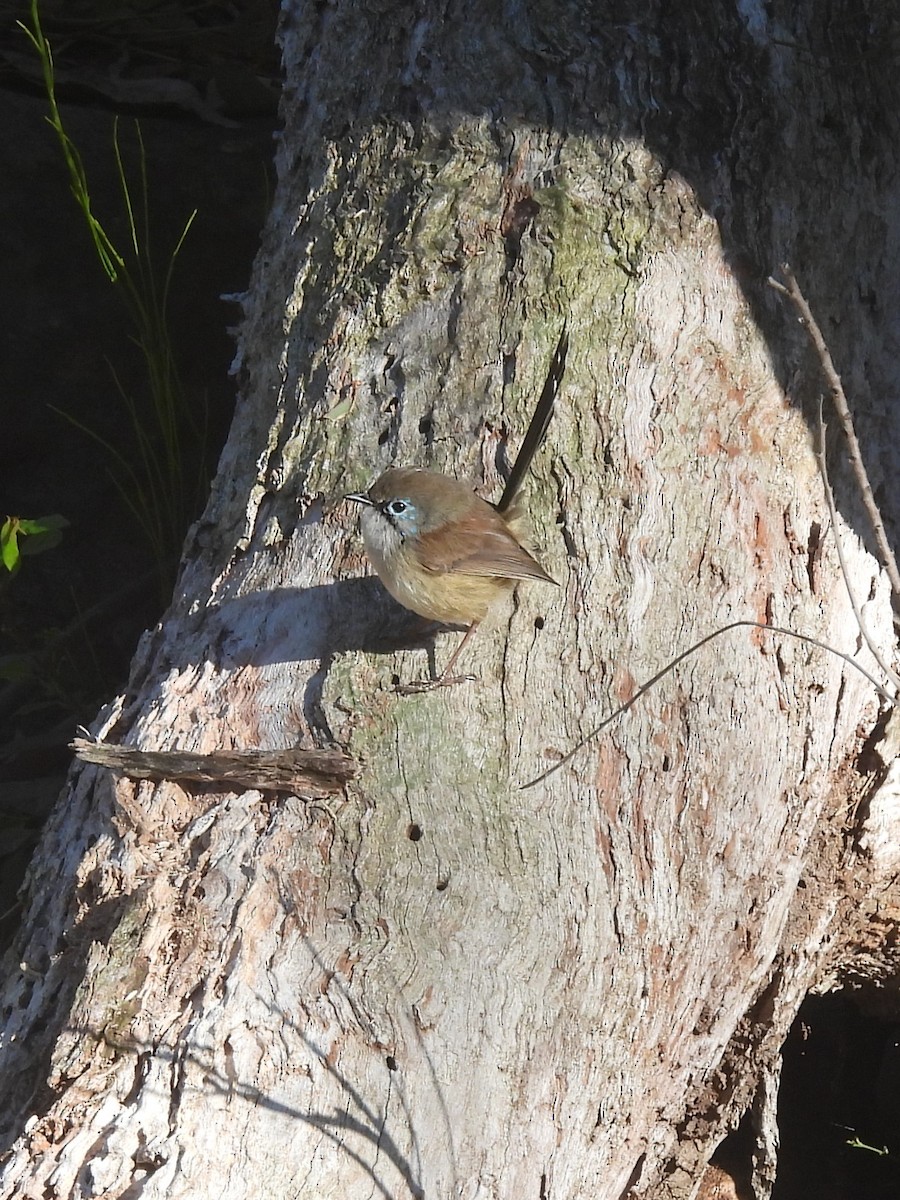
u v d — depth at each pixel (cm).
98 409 1309
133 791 701
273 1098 612
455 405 826
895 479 920
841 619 832
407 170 909
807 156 937
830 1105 1116
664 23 945
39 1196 577
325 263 908
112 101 1441
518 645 755
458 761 711
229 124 1441
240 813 688
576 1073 689
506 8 950
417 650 751
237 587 807
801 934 853
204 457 1214
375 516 732
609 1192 742
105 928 670
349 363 852
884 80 1000
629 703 677
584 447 812
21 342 1288
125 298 1172
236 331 991
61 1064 620
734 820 761
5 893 1078
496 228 871
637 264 860
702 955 752
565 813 712
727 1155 1018
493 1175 650
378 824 686
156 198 1345
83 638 1255
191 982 639
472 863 686
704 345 852
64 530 1285
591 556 786
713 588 794
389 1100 629
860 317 941
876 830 841
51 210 1312
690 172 898
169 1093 603
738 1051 873
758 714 778
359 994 645
